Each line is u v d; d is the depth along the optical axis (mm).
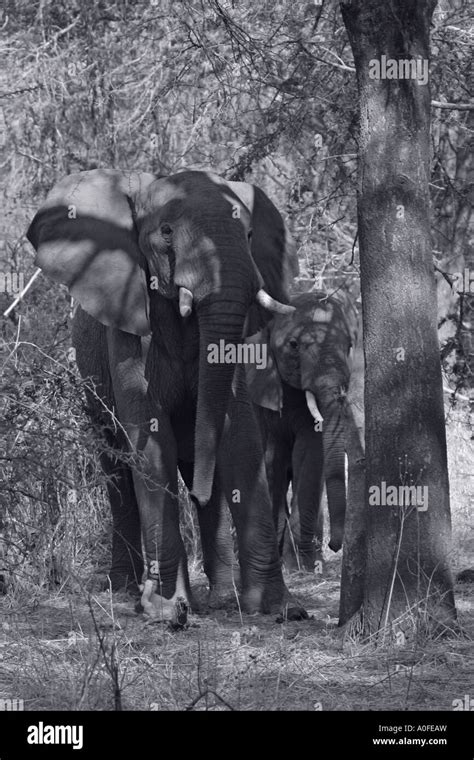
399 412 6301
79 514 8984
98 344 8289
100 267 7383
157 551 7348
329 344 10469
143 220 7348
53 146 13875
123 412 7504
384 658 5938
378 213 6348
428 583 6250
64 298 11609
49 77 13406
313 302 10875
